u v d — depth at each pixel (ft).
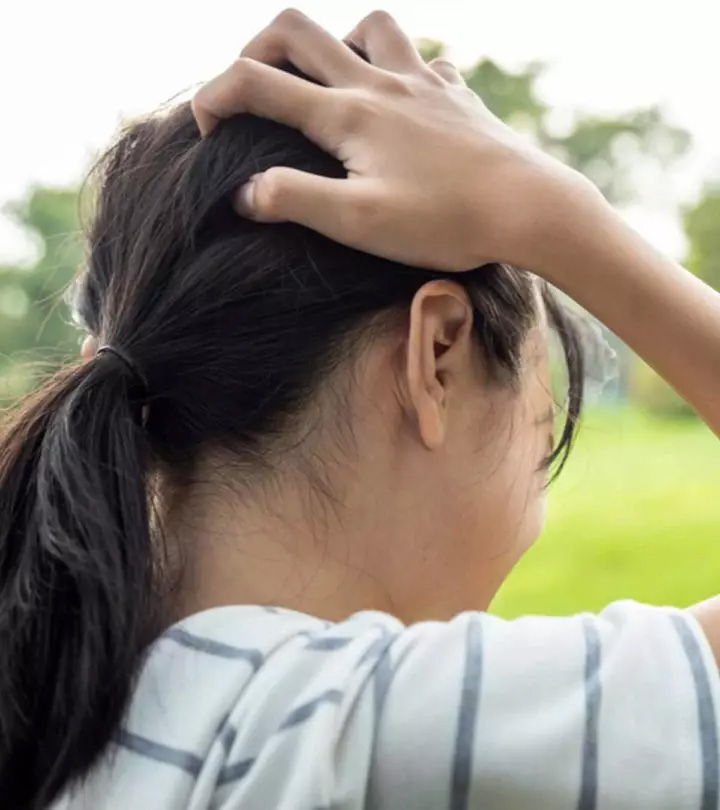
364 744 1.63
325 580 1.96
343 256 1.93
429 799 1.63
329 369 1.94
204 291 1.92
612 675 1.67
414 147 1.96
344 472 1.96
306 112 1.98
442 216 1.93
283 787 1.61
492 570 2.15
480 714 1.65
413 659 1.70
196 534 1.95
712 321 2.01
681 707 1.65
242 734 1.66
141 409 1.96
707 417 2.03
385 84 2.03
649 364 2.05
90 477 1.85
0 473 2.01
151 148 2.11
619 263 1.98
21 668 1.84
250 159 1.96
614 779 1.61
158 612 1.88
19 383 2.39
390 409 1.98
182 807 1.66
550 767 1.62
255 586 1.92
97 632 1.78
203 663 1.76
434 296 1.95
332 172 1.99
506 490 2.13
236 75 1.97
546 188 1.98
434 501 2.04
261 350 1.92
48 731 1.80
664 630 1.73
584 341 2.39
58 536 1.83
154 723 1.74
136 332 1.95
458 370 2.04
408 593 2.06
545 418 2.23
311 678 1.69
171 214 1.97
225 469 1.95
